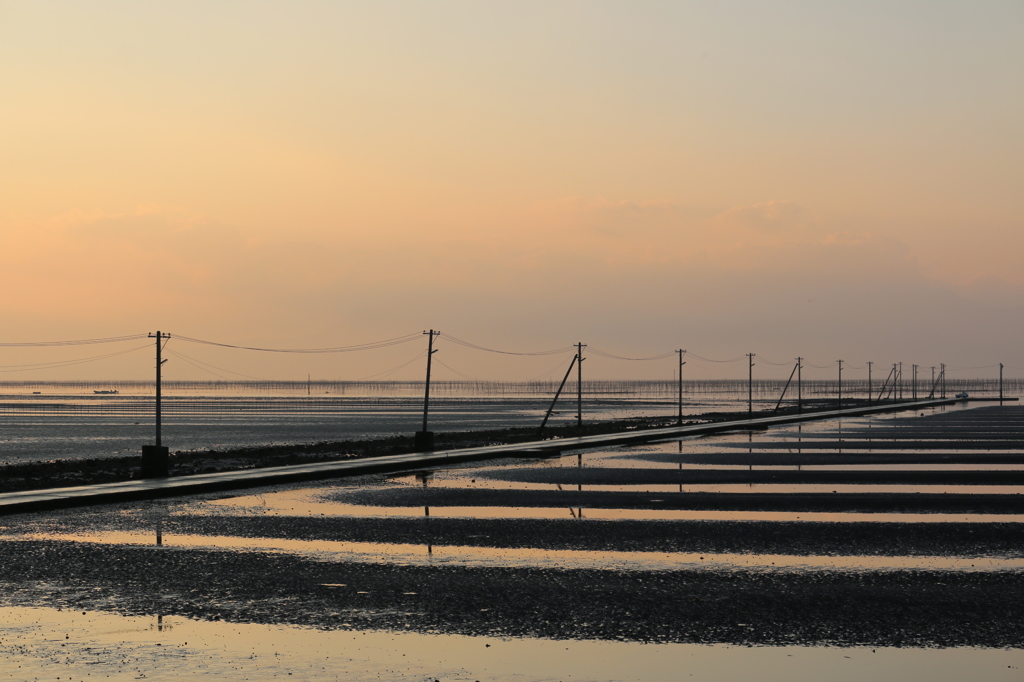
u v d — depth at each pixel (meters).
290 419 174.50
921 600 20.58
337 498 40.84
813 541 28.47
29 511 36.06
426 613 19.58
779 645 17.36
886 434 93.19
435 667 16.09
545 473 53.09
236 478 46.16
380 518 34.03
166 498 40.97
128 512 36.00
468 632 18.20
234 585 22.20
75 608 20.08
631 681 15.44
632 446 77.19
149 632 18.25
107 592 21.55
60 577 23.17
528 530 30.88
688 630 18.31
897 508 36.56
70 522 33.16
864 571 23.66
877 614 19.42
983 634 18.00
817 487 44.66
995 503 38.06
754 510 36.03
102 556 25.97
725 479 48.94
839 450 70.94
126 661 16.42
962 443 78.88
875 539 28.84
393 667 16.09
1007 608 19.89
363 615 19.45
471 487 45.44
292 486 46.28
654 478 49.69
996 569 23.94
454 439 94.94
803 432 97.88
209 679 15.48
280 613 19.62
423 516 34.59
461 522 32.84
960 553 26.36
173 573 23.61
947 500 39.12
